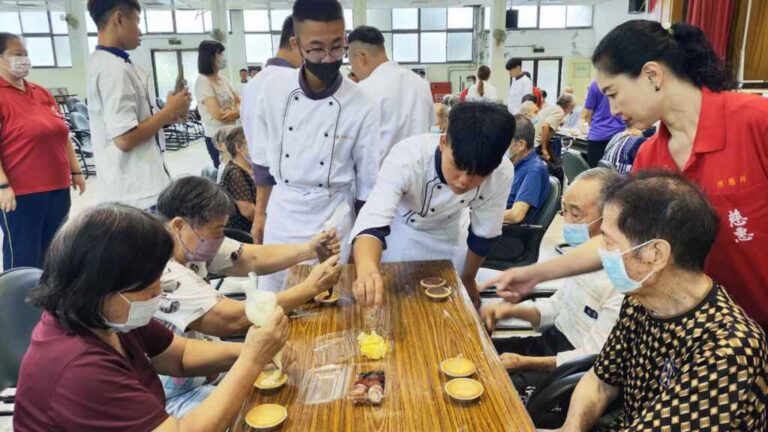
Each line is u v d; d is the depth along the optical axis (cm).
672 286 105
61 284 91
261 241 247
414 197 177
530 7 1458
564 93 762
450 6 1438
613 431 128
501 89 1179
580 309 176
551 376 148
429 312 145
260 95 210
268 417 101
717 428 95
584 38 1459
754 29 536
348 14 1401
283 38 258
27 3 1302
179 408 150
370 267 145
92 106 244
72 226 92
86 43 1231
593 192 162
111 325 97
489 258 277
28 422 92
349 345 129
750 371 94
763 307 134
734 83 130
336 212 213
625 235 104
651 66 124
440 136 174
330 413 103
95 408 90
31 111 274
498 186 178
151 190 254
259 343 110
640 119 132
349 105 201
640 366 118
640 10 1084
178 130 1041
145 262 93
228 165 291
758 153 123
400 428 98
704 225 99
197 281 144
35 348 94
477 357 122
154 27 1478
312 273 153
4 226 279
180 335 145
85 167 726
